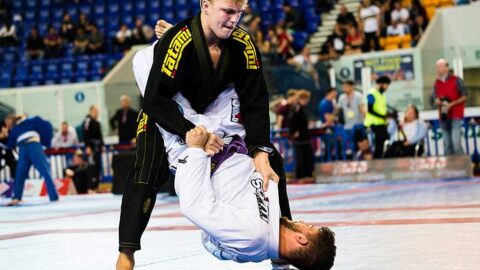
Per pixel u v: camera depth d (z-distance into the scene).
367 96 16.77
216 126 4.45
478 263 4.89
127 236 4.49
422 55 17.92
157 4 27.36
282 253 4.26
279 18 24.88
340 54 21.66
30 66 25.73
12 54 26.89
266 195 4.30
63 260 6.05
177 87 4.39
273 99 18.98
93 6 28.00
